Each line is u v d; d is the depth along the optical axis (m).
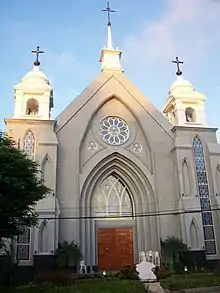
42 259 26.67
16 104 32.56
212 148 33.16
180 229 30.23
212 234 30.67
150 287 20.22
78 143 32.00
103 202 32.41
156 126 34.34
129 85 35.75
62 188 30.27
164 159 33.31
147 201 32.16
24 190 18.78
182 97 35.56
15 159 18.89
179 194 31.27
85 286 18.53
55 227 27.78
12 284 23.27
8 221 19.00
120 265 30.66
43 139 30.66
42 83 33.91
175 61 38.41
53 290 17.84
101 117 34.34
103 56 37.41
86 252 29.72
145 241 31.14
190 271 27.09
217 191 31.66
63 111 33.00
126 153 33.03
